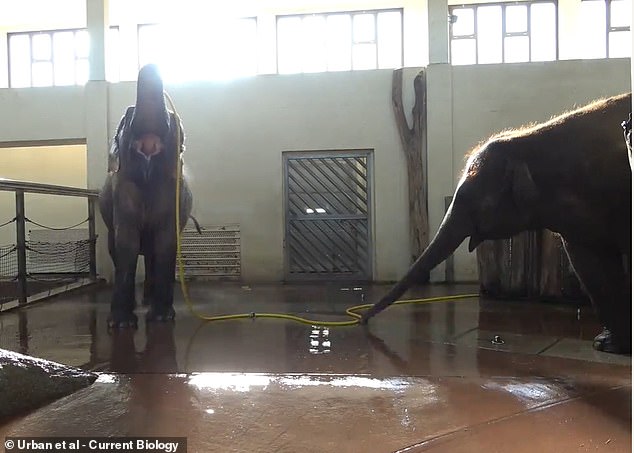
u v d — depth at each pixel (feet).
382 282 30.58
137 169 18.16
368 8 40.73
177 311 21.65
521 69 29.71
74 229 36.86
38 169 38.93
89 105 31.78
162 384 11.91
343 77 30.78
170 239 19.22
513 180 14.60
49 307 22.97
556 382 11.83
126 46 41.93
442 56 30.17
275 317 20.08
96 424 9.78
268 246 31.32
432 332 17.31
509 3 39.88
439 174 29.91
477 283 29.55
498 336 16.65
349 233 31.40
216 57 41.81
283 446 8.80
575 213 14.08
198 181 31.53
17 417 10.15
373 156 30.83
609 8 39.14
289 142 31.09
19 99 32.45
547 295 22.80
